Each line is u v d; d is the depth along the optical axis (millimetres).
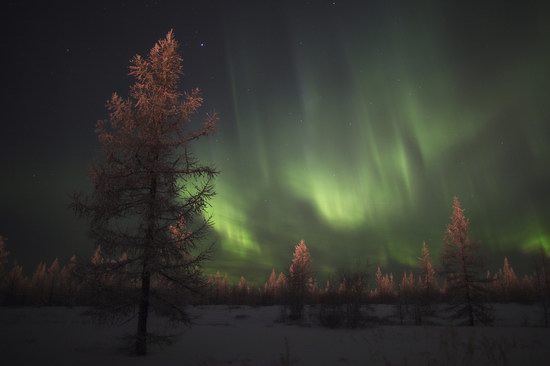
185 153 11891
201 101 12133
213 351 11977
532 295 51219
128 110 11438
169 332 18484
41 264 65188
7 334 16094
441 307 40719
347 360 9844
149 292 11188
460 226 30344
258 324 26156
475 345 11562
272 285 78625
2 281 50719
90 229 10766
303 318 30750
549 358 8922
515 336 14250
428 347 11898
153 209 11148
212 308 45812
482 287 28312
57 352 11242
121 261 10930
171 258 11336
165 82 11992
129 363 9570
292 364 9359
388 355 10398
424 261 54281
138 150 11258
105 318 10859
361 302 23750
